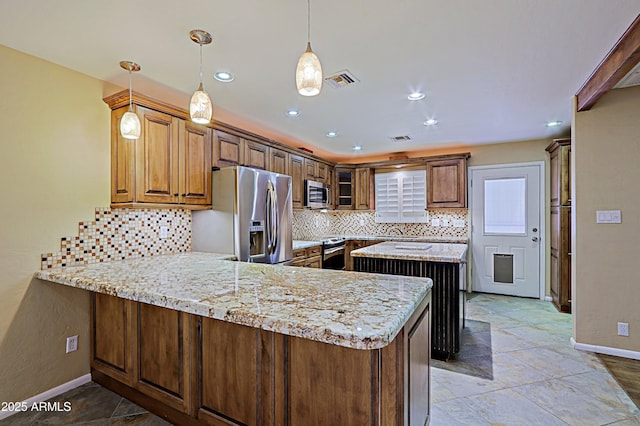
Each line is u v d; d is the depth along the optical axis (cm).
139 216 280
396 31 186
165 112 266
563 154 398
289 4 161
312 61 142
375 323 111
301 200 467
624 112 271
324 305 132
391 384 126
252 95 284
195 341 172
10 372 207
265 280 182
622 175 273
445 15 172
